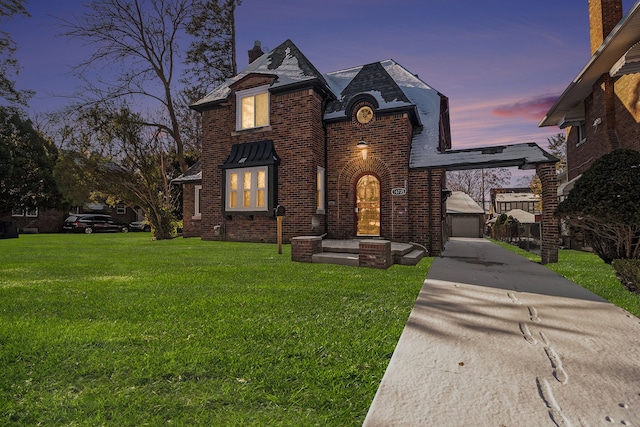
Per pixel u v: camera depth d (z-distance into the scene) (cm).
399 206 1107
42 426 159
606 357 244
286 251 999
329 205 1260
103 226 2773
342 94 1334
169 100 2209
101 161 1555
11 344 257
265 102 1322
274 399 184
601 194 678
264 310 362
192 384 200
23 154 2469
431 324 319
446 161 1048
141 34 2098
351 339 278
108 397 184
